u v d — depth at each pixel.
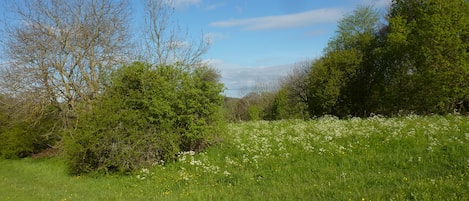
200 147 16.23
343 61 36.94
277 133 18.06
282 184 10.61
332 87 36.78
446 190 7.76
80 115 16.42
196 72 17.00
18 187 14.55
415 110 28.39
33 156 28.67
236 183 11.32
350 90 37.41
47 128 27.23
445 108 26.50
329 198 8.42
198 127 15.70
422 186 8.12
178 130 15.70
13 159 28.77
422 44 25.45
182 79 16.33
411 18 30.56
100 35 23.69
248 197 9.41
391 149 13.02
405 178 9.39
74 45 23.33
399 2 31.61
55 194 12.12
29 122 26.31
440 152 11.80
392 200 7.46
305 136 16.11
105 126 14.96
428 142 13.12
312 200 8.42
